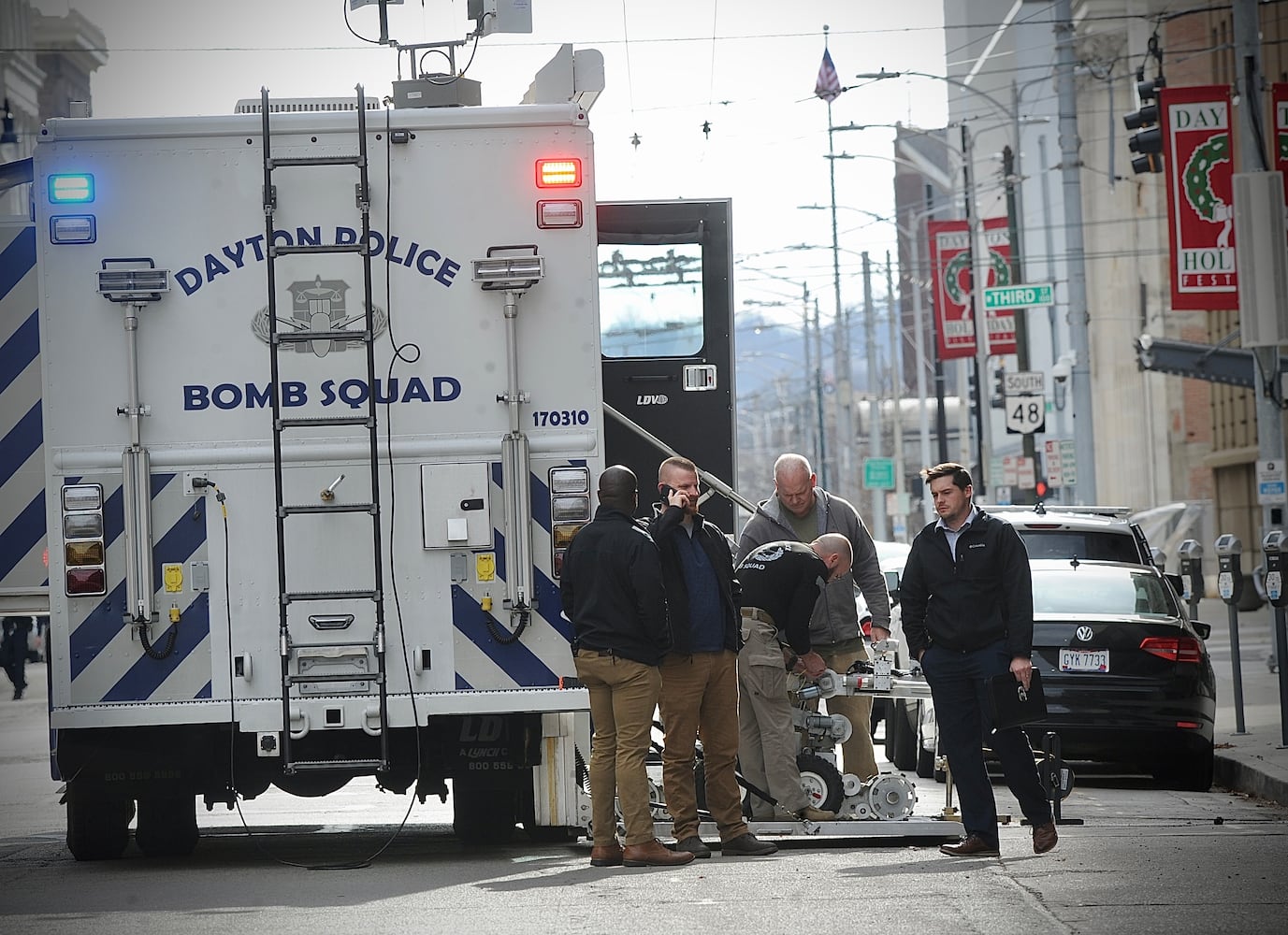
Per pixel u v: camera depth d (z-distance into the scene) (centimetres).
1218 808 4534
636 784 3400
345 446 3344
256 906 3031
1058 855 3488
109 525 3353
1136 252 18562
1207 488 19012
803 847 3684
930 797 4744
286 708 3306
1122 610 5019
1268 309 7606
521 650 3388
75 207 3350
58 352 3350
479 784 3522
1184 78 18875
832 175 14900
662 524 3447
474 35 3778
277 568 3338
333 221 3353
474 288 3378
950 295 14200
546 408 3384
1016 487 12356
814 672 3753
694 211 5062
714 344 5038
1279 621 5391
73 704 3341
